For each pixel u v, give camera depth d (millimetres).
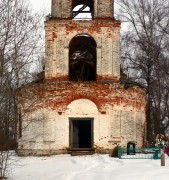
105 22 28609
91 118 27703
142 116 29641
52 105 27781
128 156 25125
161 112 41812
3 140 19906
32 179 21109
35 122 27875
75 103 27844
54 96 27828
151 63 41312
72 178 19734
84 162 24328
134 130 28297
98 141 27516
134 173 18484
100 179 18219
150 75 41438
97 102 27781
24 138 28156
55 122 27688
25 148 28078
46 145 27609
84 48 32406
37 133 27766
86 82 27922
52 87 27891
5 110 19734
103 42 28578
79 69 33188
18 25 19266
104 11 29031
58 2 29141
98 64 28422
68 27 28719
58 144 27516
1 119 19672
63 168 23156
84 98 27828
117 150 25047
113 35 28641
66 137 27547
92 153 27359
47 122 27703
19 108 28469
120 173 18844
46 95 27859
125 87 28266
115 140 27500
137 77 41688
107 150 27422
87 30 28641
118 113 27812
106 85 27922
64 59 28547
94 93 27844
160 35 42031
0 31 19047
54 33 28734
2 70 18750
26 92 27859
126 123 27922
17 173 22859
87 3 30766
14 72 19609
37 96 27891
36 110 27812
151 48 41500
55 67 28484
